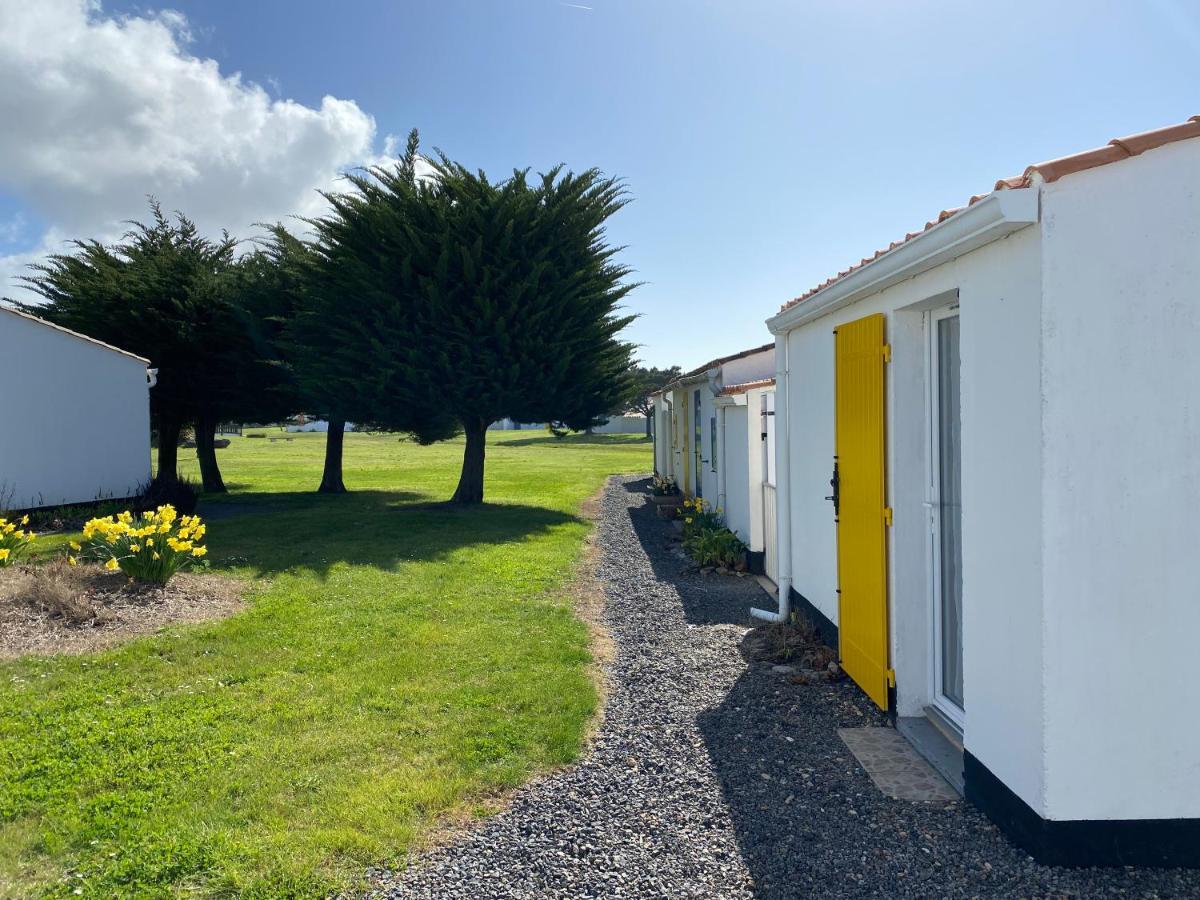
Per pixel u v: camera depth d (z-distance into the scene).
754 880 3.20
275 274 18.31
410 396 15.67
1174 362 3.12
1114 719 3.15
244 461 35.22
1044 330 3.08
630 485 23.31
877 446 4.85
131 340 17.70
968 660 3.79
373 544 11.60
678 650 6.44
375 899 3.06
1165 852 3.19
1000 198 3.06
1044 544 3.12
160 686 5.43
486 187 15.31
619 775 4.15
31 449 13.62
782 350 7.29
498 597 8.20
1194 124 3.06
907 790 3.95
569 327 16.06
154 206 19.50
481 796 3.88
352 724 4.73
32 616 6.76
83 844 3.44
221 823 3.58
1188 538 3.13
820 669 5.80
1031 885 3.11
